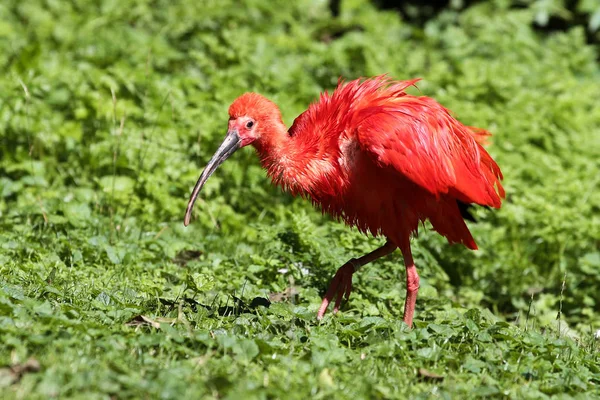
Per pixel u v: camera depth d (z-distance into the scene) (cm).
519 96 1831
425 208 1093
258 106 1123
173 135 1502
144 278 1149
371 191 1083
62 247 1228
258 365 899
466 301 1330
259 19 2195
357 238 1295
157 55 1884
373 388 848
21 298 972
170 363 867
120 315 980
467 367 938
